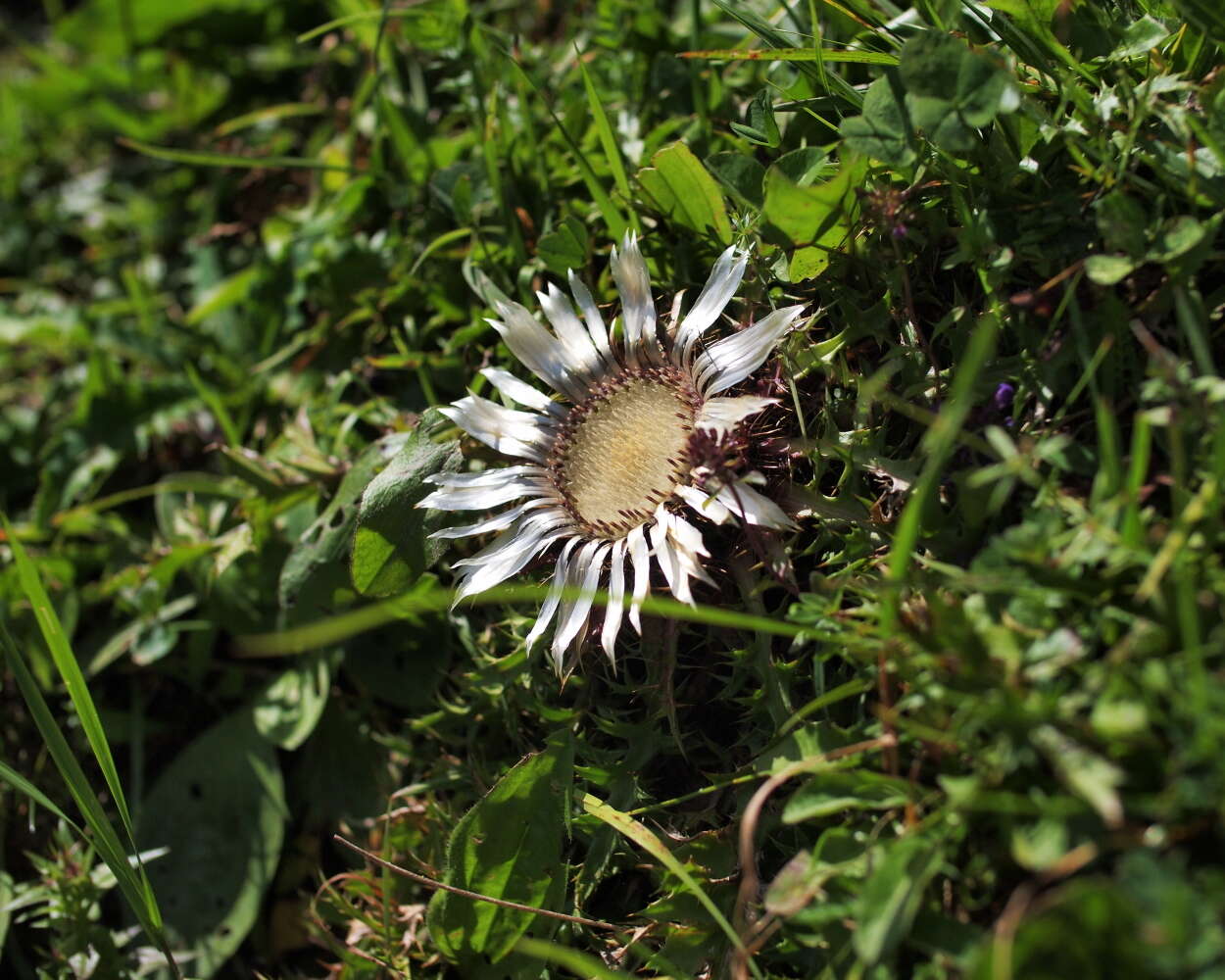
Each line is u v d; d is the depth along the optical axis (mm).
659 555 384
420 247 479
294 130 572
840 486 388
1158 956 308
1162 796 320
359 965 417
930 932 343
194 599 478
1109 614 343
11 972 449
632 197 428
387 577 414
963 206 382
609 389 408
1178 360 366
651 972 387
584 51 492
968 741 344
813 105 417
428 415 419
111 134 638
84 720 397
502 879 396
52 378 573
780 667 383
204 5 595
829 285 406
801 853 356
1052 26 401
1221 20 375
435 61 509
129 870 396
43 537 505
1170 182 373
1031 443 369
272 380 510
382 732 454
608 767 398
